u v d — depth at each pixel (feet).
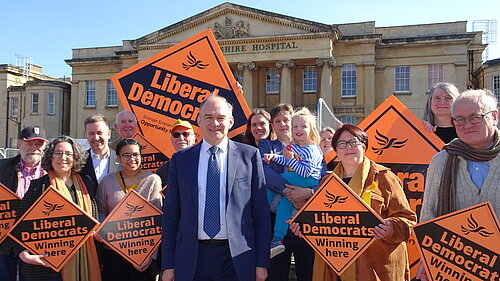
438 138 15.49
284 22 113.60
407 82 113.91
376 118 16.29
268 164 15.99
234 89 19.06
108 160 18.44
